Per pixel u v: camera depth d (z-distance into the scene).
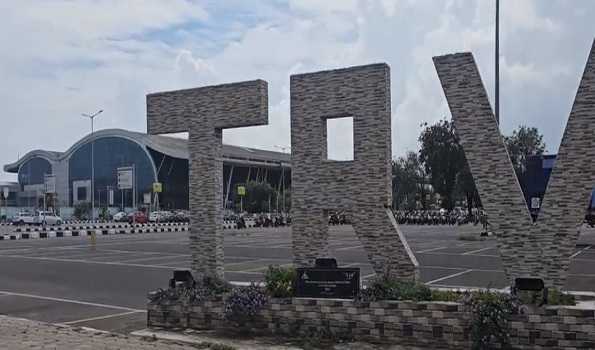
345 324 9.68
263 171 112.75
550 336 8.48
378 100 11.10
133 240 40.44
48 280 18.83
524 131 57.38
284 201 100.75
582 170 9.80
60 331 10.80
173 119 13.07
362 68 11.27
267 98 12.33
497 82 26.70
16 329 10.98
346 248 31.98
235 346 9.49
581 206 9.82
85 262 24.53
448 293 9.71
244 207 99.19
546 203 10.08
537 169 31.92
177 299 11.02
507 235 10.30
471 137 10.48
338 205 11.45
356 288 9.95
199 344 9.68
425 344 9.14
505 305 8.67
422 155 57.47
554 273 9.98
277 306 10.17
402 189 85.25
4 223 77.00
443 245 33.22
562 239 9.95
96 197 110.50
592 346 8.28
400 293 9.62
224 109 12.48
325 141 11.76
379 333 9.45
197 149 12.81
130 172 73.75
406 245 11.05
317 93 11.66
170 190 107.50
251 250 30.58
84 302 14.67
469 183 55.25
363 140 11.25
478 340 8.63
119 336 10.38
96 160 111.00
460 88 10.55
